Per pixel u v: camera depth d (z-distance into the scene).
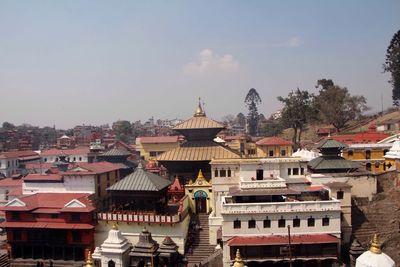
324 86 153.62
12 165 134.25
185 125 81.19
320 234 52.09
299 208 52.16
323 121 146.12
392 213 59.19
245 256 51.12
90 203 62.66
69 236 60.66
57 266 60.00
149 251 54.16
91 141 196.50
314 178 62.31
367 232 57.00
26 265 61.00
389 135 102.75
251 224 52.38
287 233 52.09
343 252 55.06
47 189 69.56
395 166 73.38
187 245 60.56
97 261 56.03
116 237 54.97
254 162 64.50
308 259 50.75
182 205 61.62
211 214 63.16
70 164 106.69
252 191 55.88
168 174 79.75
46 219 61.47
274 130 182.75
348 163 65.12
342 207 56.97
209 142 80.06
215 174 66.00
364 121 149.62
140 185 61.38
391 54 134.88
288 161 65.00
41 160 146.75
